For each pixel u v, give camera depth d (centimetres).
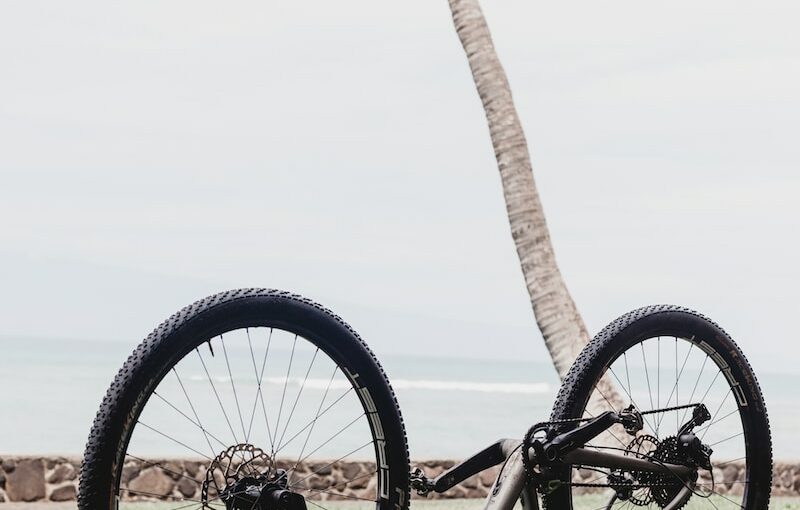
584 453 340
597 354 361
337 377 7162
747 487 395
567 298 1086
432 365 10750
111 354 8694
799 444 5081
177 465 952
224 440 3928
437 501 990
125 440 267
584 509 704
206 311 280
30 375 6253
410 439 4350
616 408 978
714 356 390
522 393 6856
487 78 1127
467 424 4938
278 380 6375
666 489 365
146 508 862
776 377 13212
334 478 1026
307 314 300
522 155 1109
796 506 857
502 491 328
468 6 1141
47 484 930
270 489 279
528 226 1095
